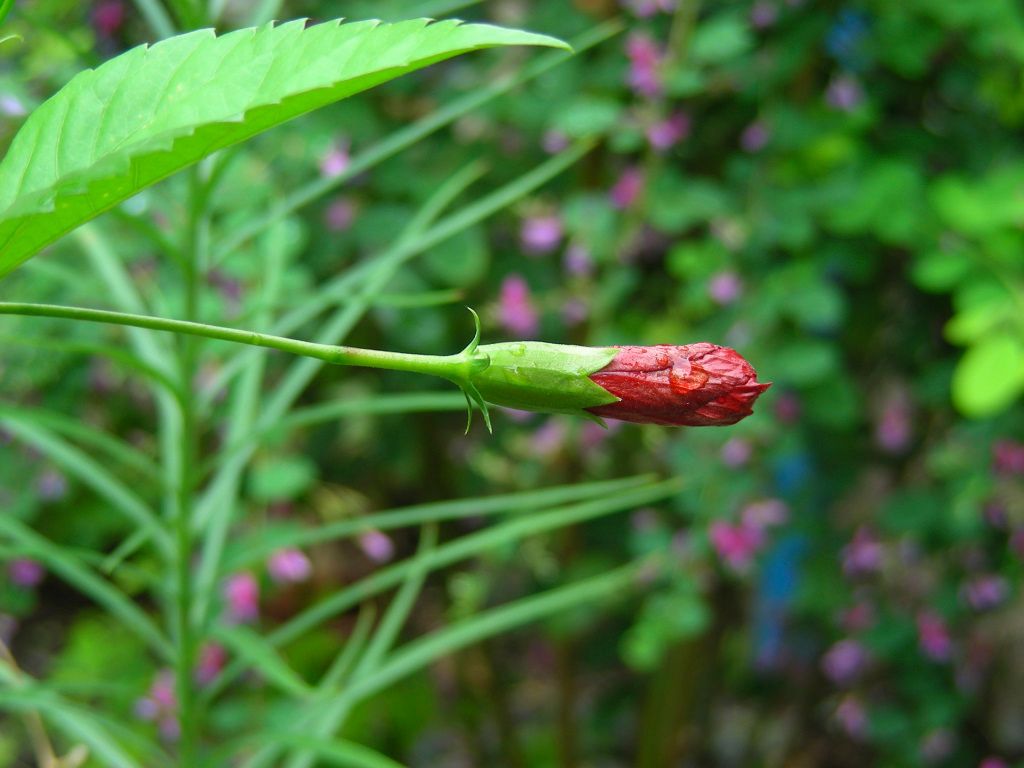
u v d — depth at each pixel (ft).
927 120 3.74
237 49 0.92
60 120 0.95
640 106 3.47
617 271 3.45
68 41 1.75
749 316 3.27
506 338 3.82
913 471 3.99
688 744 4.53
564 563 3.93
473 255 3.29
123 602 1.94
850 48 3.49
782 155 3.47
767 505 3.46
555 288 3.72
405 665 2.02
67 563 1.87
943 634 3.72
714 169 3.89
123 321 1.01
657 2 3.36
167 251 1.80
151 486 3.63
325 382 3.89
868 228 3.45
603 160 3.77
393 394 3.87
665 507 3.90
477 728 4.47
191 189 1.81
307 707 2.20
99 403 3.54
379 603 4.73
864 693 3.99
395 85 3.46
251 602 3.27
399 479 4.21
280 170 3.25
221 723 3.40
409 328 3.29
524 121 3.39
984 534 3.64
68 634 4.84
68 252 3.05
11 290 3.08
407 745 4.40
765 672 4.57
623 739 4.74
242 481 3.38
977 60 3.56
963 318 2.91
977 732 4.22
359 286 3.30
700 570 3.42
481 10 3.45
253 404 2.18
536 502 1.97
